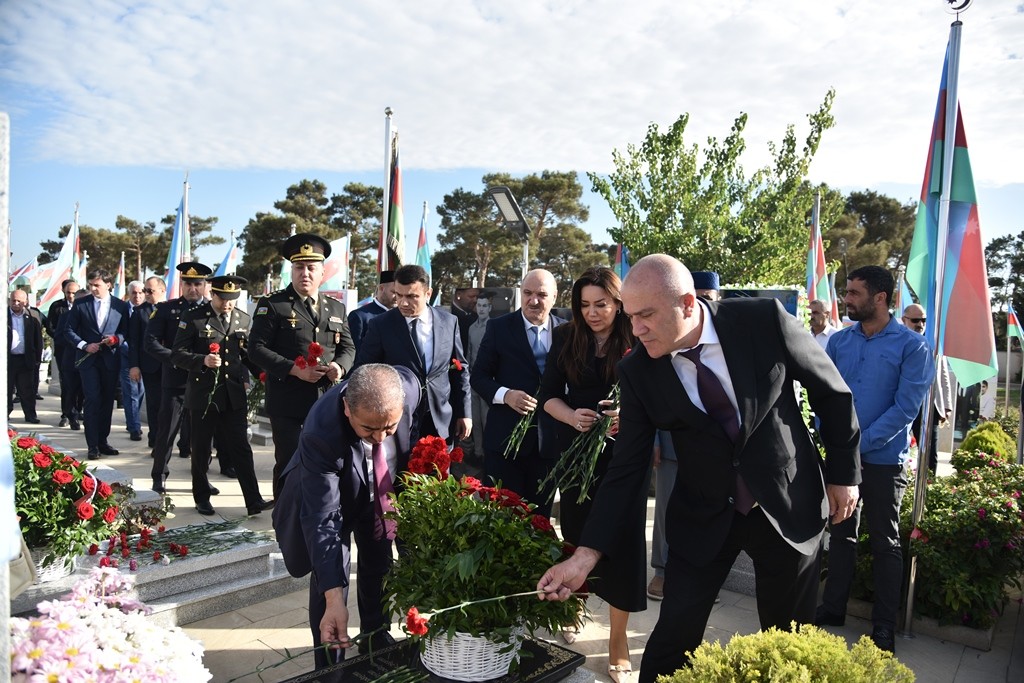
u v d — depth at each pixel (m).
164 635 2.48
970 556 4.03
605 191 15.41
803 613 2.64
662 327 2.36
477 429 6.60
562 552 2.72
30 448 3.84
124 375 9.52
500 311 7.05
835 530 4.14
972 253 4.22
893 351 3.93
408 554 2.81
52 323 11.72
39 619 2.31
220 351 5.78
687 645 2.60
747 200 15.42
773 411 2.48
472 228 34.66
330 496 2.88
